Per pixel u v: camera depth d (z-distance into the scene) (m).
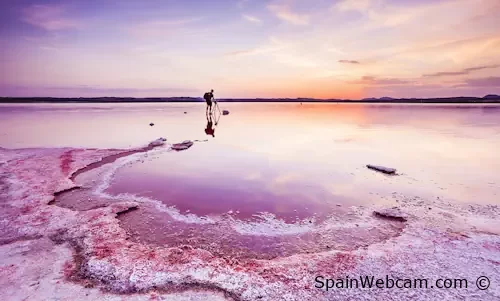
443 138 15.98
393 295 3.57
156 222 5.85
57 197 7.18
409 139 15.77
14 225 5.46
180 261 4.36
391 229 5.54
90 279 3.93
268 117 33.44
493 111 44.47
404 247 4.70
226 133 18.62
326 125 23.95
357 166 10.15
